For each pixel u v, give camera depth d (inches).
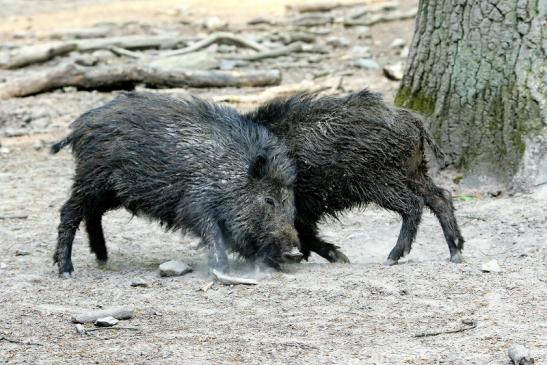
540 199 935.0
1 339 625.6
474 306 665.6
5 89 1493.6
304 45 1844.2
